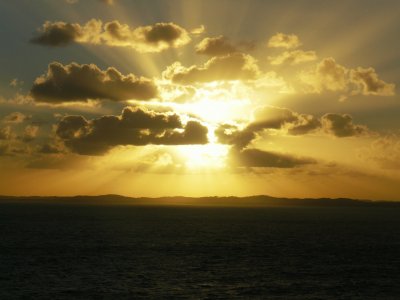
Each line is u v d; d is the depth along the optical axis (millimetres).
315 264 76188
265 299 53312
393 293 56969
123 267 71062
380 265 75812
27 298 52344
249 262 77375
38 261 75562
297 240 113938
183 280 62344
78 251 88125
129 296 53781
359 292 57219
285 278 64562
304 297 54469
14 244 97938
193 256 83375
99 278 62875
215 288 58062
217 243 104812
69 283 59750
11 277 62719
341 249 96688
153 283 60344
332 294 56062
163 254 85438
